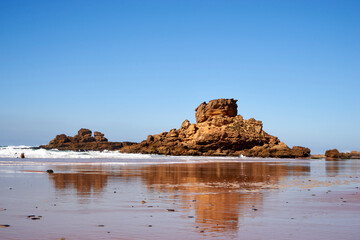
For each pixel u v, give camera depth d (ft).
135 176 101.81
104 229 34.68
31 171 110.52
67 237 31.42
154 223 37.58
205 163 231.91
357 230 34.94
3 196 55.62
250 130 523.70
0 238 30.68
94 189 67.36
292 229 35.22
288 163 251.60
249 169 155.33
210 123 538.88
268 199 55.77
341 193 64.13
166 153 496.64
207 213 43.52
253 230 34.71
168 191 66.23
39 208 45.75
